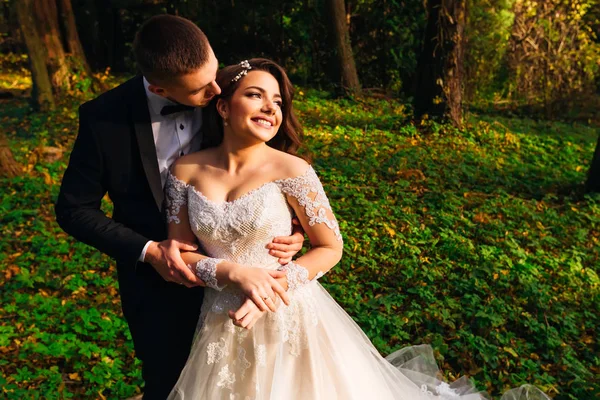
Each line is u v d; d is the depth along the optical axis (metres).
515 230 7.33
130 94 2.81
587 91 17.59
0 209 7.49
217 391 2.68
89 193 2.79
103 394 4.20
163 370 2.94
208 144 2.88
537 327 5.15
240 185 2.70
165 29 2.48
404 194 8.05
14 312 5.22
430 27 11.86
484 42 17.77
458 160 10.12
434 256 6.39
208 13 18.84
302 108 14.27
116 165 2.79
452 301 5.39
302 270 2.66
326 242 2.75
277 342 2.71
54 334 4.81
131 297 2.95
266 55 18.95
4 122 13.08
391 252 6.37
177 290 2.90
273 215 2.67
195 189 2.74
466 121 12.65
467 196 8.38
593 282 6.26
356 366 2.95
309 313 2.80
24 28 13.76
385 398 3.03
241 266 2.58
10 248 6.54
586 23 18.84
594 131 15.82
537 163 10.89
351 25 18.70
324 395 2.78
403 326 5.03
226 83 2.66
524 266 6.19
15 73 21.45
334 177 8.58
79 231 2.74
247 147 2.72
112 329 4.93
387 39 18.58
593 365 4.91
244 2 18.59
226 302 2.70
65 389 4.18
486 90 18.19
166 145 2.86
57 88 14.73
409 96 18.27
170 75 2.48
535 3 18.02
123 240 2.69
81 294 5.60
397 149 10.48
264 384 2.68
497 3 17.78
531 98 18.02
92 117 2.76
